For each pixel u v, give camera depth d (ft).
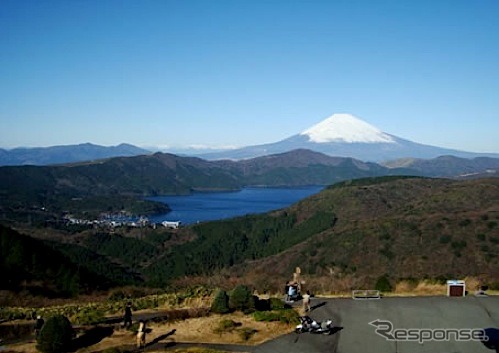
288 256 330.75
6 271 181.98
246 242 509.35
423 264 248.93
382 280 100.12
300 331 72.69
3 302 122.31
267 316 78.89
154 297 106.93
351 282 118.73
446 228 278.87
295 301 91.09
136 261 495.00
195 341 70.59
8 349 67.77
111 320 83.82
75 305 106.01
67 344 67.41
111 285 205.05
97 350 67.82
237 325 76.95
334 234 333.21
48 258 218.79
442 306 84.43
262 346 68.08
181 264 467.52
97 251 518.37
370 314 80.74
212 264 464.65
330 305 86.99
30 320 86.53
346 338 70.13
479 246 251.19
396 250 274.16
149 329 76.38
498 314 79.82
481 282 102.94
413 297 91.40
